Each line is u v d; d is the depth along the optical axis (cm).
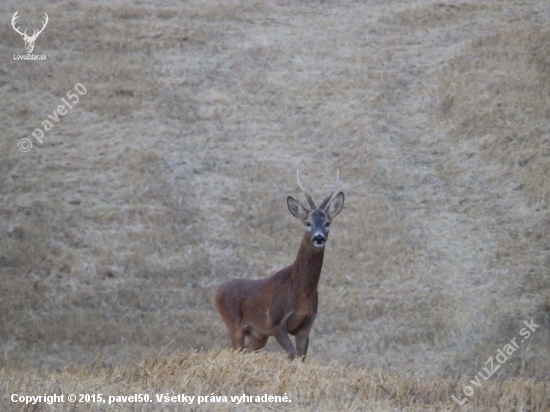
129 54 11412
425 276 7500
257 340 4616
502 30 11806
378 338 6438
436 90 10662
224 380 3231
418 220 8462
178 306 7006
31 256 7506
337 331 6619
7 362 3412
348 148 9656
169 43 11681
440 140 9788
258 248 7944
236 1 13162
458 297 7131
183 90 10688
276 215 8450
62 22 12038
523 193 8662
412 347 6325
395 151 9594
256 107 10425
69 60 11144
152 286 7269
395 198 8831
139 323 6644
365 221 8344
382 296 7150
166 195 8700
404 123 10131
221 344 6275
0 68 10788
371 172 9212
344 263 7631
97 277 7338
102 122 9931
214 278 7475
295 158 9469
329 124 10088
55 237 7888
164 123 10006
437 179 9138
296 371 3488
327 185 8975
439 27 12188
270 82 10938
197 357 3525
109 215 8275
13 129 9606
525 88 10294
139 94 10500
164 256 7750
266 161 9406
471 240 8075
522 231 8062
